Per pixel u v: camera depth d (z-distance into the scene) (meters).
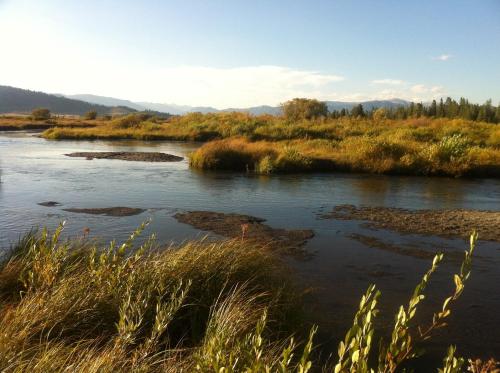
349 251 8.60
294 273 7.23
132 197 13.68
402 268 7.65
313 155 22.55
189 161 22.44
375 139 22.84
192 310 4.65
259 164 20.34
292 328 4.82
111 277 4.45
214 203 13.02
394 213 11.97
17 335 3.47
